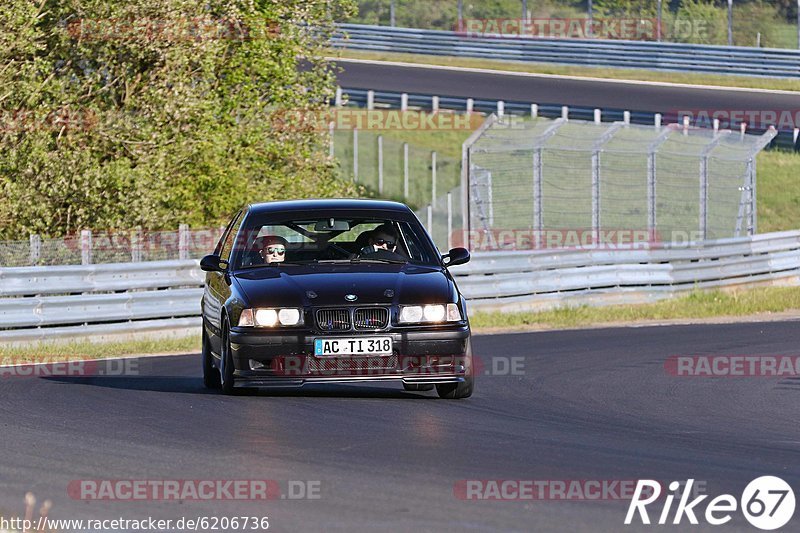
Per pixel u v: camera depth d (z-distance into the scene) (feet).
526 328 208.95
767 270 290.56
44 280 189.06
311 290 107.14
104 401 110.83
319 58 302.66
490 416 101.86
